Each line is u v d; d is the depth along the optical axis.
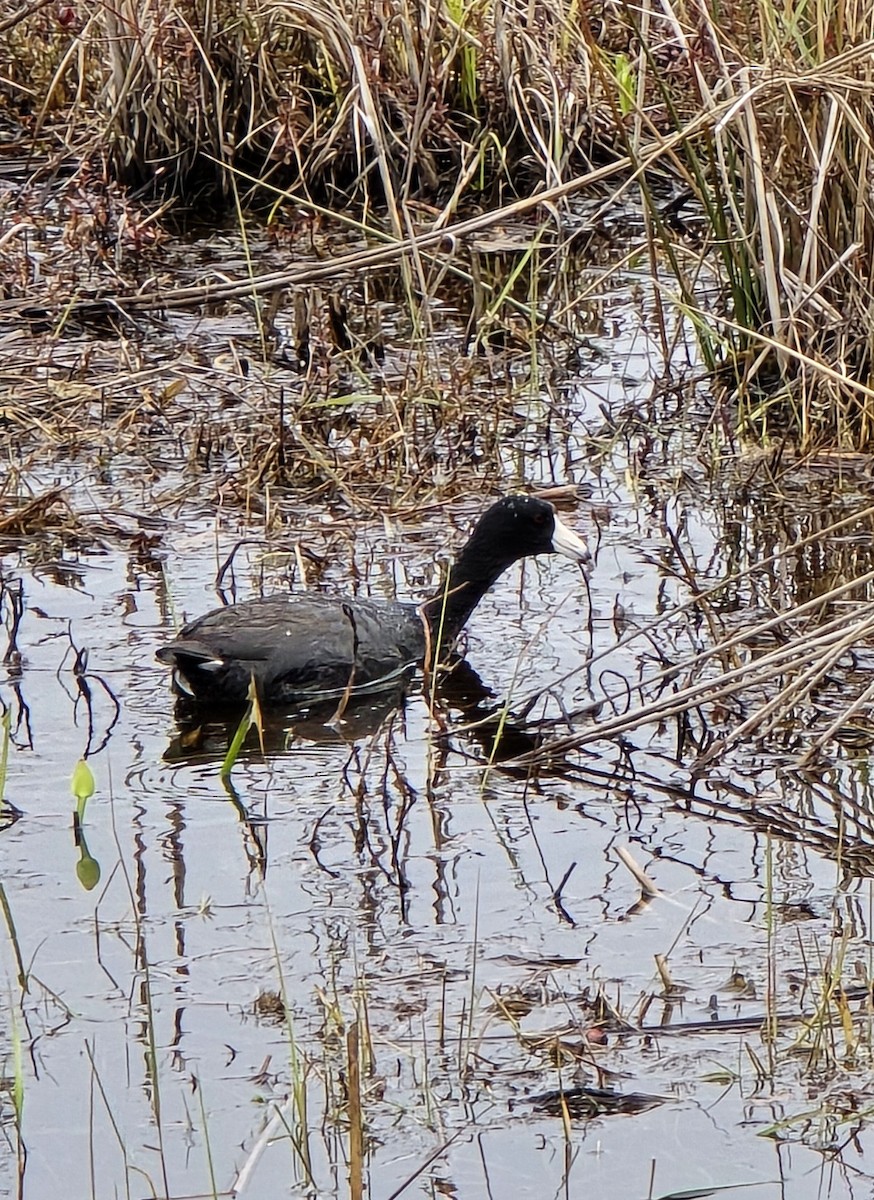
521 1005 5.80
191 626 8.13
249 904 6.36
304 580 9.18
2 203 14.83
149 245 13.90
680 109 14.27
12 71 16.88
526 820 7.05
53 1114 5.26
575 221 14.88
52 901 6.34
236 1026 5.66
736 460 10.77
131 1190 4.95
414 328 12.36
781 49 11.00
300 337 12.27
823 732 7.73
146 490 10.26
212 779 7.31
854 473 10.59
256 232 14.84
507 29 15.04
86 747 7.48
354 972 5.98
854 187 10.97
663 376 12.05
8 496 10.05
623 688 8.20
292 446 10.84
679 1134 5.21
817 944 6.16
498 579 9.42
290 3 14.56
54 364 11.94
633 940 6.20
